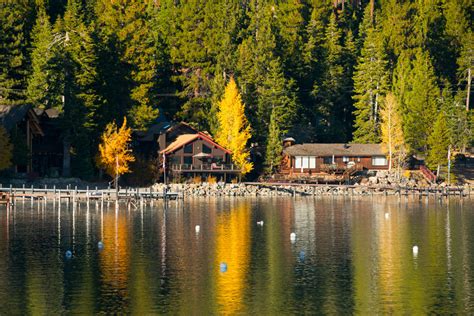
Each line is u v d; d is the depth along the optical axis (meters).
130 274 93.88
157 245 115.12
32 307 79.38
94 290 86.06
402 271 96.56
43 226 136.00
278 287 87.88
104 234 126.19
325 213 165.25
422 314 77.94
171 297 83.38
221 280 91.06
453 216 161.25
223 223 143.50
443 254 108.69
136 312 77.88
